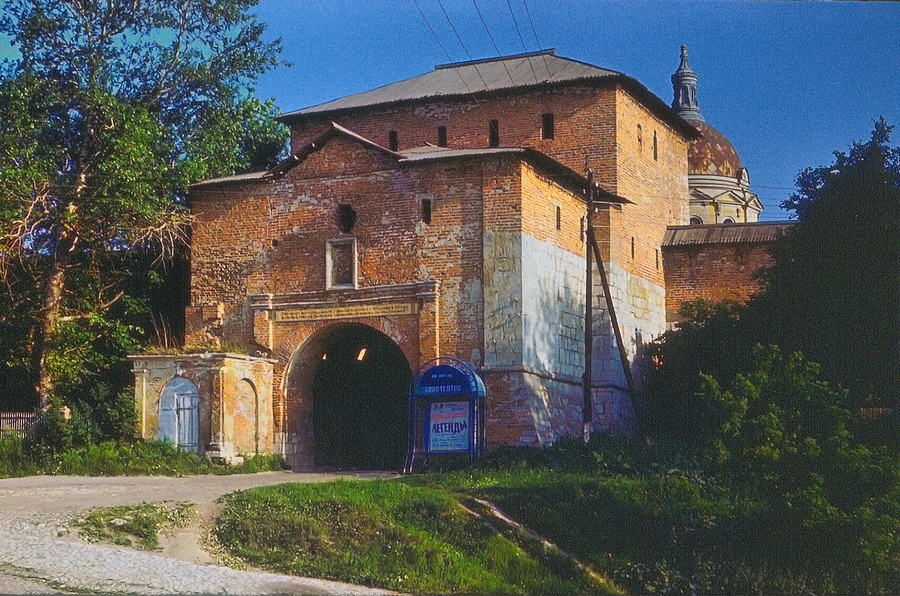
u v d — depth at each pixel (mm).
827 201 34062
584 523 24688
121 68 43312
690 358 39031
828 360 32906
